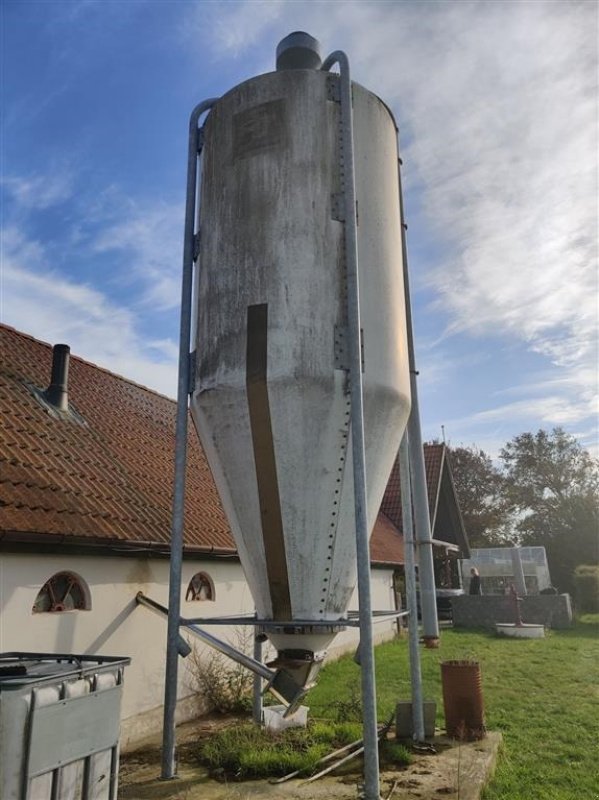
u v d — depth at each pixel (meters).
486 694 8.62
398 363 5.25
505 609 17.44
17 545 5.34
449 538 20.50
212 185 5.55
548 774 5.39
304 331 4.80
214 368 5.04
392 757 5.35
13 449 6.64
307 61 5.99
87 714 3.45
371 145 5.57
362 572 4.46
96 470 7.62
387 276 5.36
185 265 5.89
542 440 41.59
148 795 4.52
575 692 8.72
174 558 5.30
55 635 5.66
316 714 7.25
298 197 5.08
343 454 4.78
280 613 4.78
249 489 4.88
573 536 28.16
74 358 11.19
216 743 5.70
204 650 7.86
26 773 2.97
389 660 11.70
